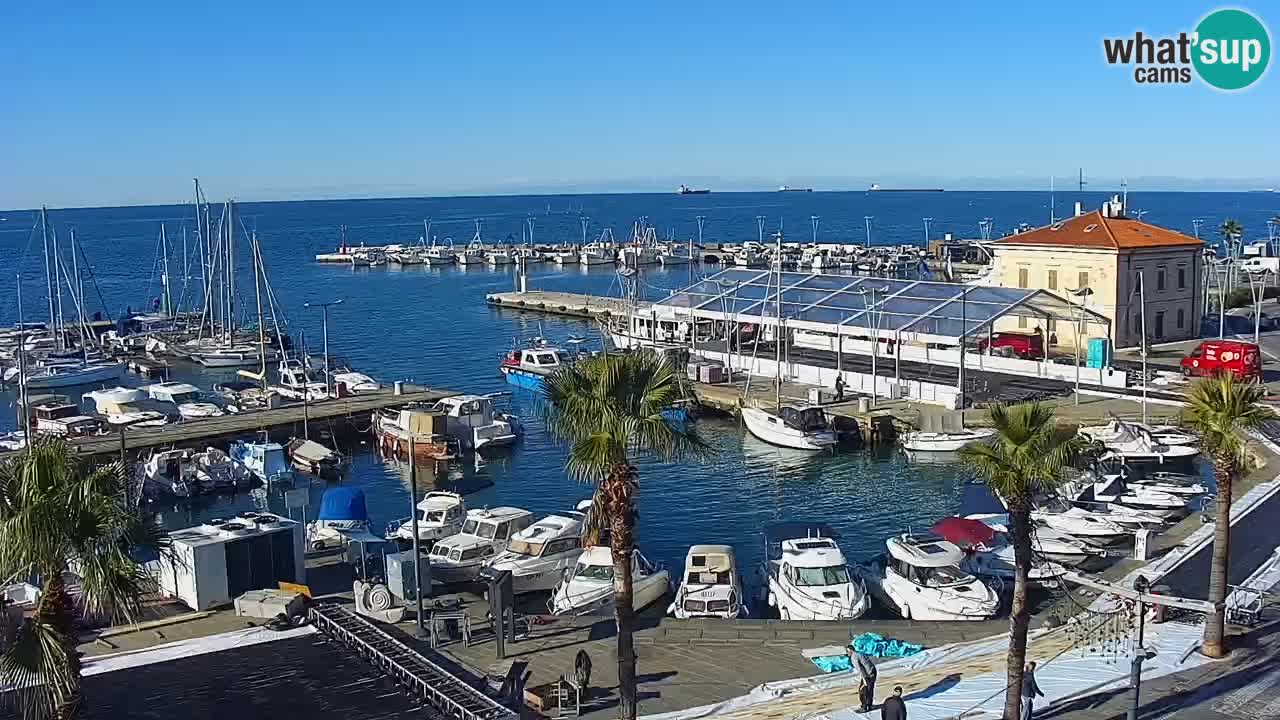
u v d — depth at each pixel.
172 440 74.88
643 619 36.84
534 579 45.78
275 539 38.72
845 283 95.12
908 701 29.47
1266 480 53.50
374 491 67.31
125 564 21.20
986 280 124.06
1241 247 181.62
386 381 102.56
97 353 119.44
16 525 19.86
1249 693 29.11
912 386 79.50
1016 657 26.41
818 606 40.62
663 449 27.02
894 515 57.91
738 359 93.44
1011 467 26.27
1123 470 59.16
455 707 27.83
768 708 29.28
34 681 20.52
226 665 31.16
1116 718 27.97
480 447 74.38
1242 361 77.38
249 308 162.62
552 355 99.38
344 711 28.05
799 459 70.06
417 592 35.09
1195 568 40.81
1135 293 96.06
